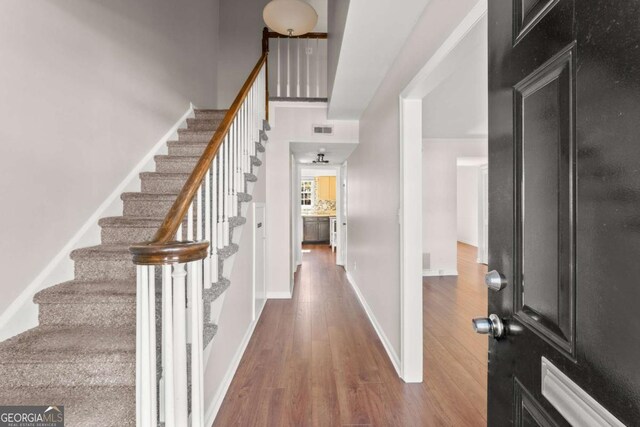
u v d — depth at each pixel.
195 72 3.91
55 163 1.83
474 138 5.36
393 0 1.67
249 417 1.82
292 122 4.13
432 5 1.64
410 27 1.92
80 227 2.02
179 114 3.48
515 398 0.73
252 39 4.82
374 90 3.00
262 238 3.76
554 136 0.60
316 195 10.32
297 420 1.79
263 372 2.31
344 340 2.87
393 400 1.97
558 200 0.58
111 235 2.17
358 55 2.27
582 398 0.51
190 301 1.28
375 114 3.09
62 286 1.73
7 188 1.54
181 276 1.09
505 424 0.77
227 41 4.81
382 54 2.26
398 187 2.30
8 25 1.55
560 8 0.58
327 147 4.45
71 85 1.96
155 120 2.97
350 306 3.87
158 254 1.03
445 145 5.51
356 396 2.01
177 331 1.08
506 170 0.77
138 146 2.70
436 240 5.54
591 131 0.50
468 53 1.46
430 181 5.52
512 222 0.74
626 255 0.43
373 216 3.24
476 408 1.90
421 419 1.80
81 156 2.04
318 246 9.16
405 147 2.17
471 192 8.80
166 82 3.18
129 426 1.22
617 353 0.45
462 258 7.10
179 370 1.08
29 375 1.36
